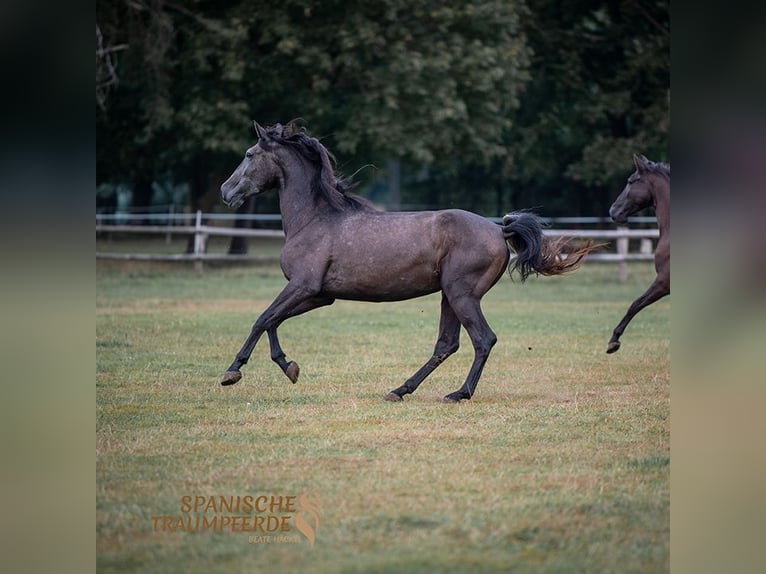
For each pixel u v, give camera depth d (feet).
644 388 38.99
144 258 93.76
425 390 38.45
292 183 36.60
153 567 20.68
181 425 32.19
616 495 24.99
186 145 107.14
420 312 69.36
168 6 106.52
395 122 104.17
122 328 56.08
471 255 34.81
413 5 105.09
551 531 22.53
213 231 96.68
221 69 106.01
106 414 33.81
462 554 21.17
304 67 106.52
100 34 95.81
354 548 21.54
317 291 35.70
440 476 26.50
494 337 35.45
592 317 65.26
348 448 29.27
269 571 20.36
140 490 25.48
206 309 67.46
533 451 29.07
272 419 33.04
